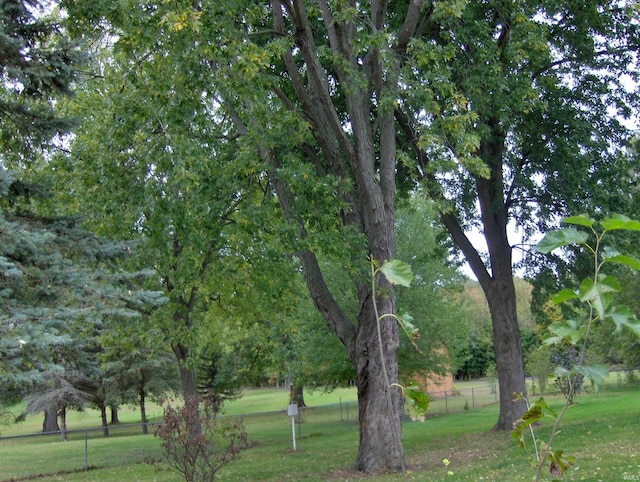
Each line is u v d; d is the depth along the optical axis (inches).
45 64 407.5
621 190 657.6
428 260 901.8
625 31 650.2
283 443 887.1
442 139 508.4
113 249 424.5
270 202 538.0
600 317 105.7
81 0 457.7
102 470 705.6
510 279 754.8
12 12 415.8
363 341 523.2
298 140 505.7
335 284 986.7
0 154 456.8
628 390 1376.7
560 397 1214.3
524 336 1813.5
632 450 454.6
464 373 2428.6
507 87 565.0
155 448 901.8
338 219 516.7
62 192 591.5
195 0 446.0
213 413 441.7
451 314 1107.3
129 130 538.0
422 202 1046.4
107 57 634.8
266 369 1358.3
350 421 1160.8
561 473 128.1
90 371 447.8
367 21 502.3
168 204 547.8
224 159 527.8
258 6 496.1
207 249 600.4
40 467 757.3
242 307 788.6
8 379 319.9
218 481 510.0
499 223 751.1
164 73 499.8
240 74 467.8
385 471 493.4
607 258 109.6
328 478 486.0
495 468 458.9
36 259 373.7
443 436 777.6
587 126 629.0
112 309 369.4
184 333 684.1
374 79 543.5
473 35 569.3
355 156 518.9
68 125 438.3
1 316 323.0
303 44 500.7
